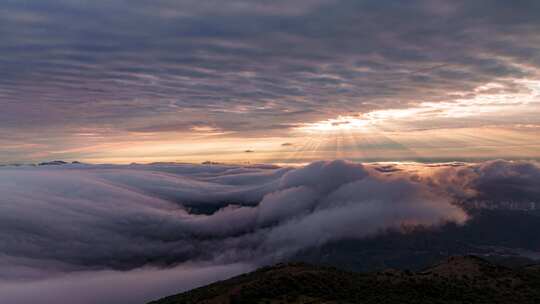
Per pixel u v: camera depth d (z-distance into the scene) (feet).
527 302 240.73
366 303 229.86
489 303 237.86
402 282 275.80
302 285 253.44
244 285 256.32
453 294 255.91
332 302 228.63
